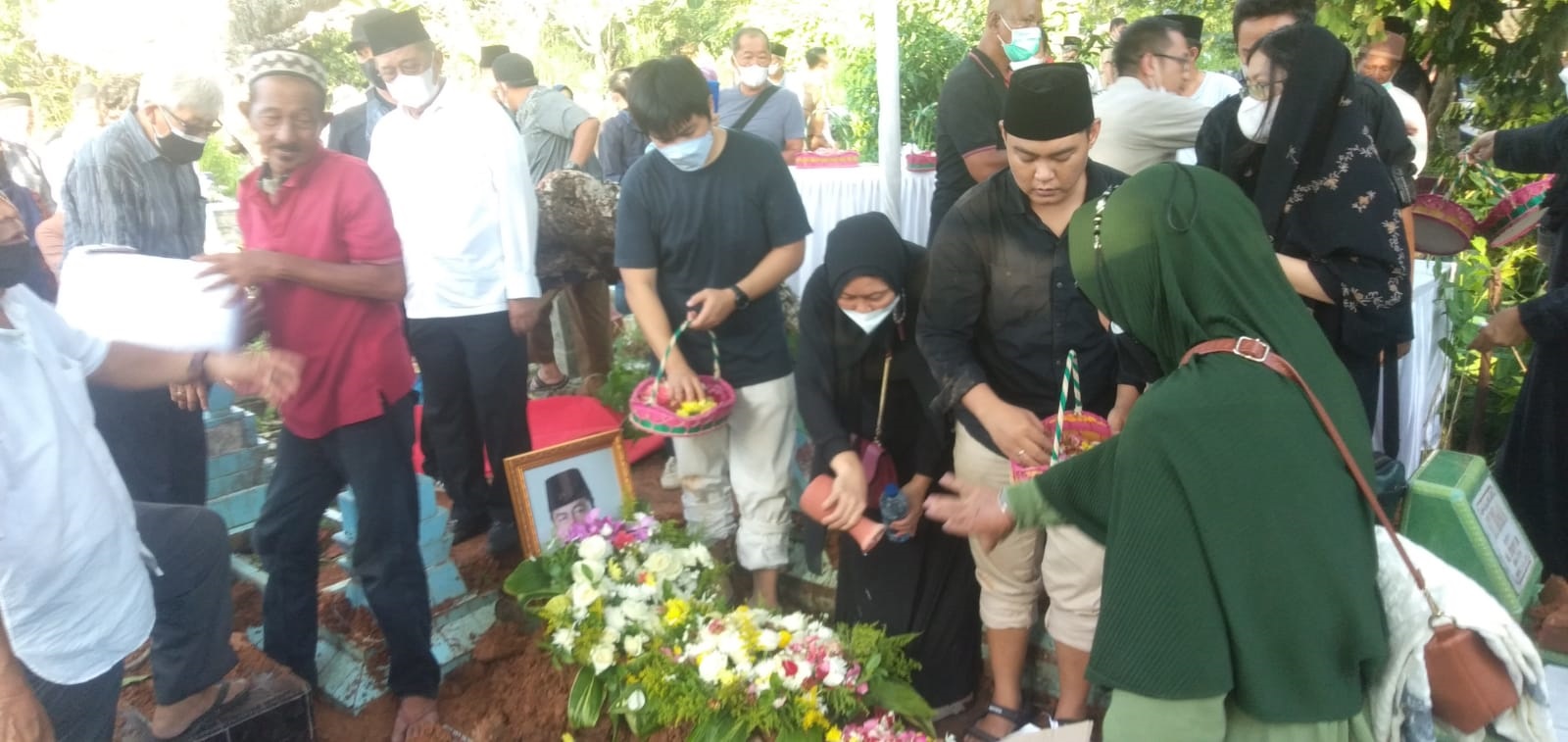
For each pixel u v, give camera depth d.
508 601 3.28
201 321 2.23
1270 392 1.43
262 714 2.47
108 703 1.91
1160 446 1.42
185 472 3.29
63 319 1.99
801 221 3.03
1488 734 1.56
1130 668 1.42
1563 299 2.98
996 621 2.77
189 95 3.11
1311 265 2.39
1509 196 3.96
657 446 4.36
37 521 1.69
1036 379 2.57
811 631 2.77
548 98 5.43
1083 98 2.26
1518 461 3.38
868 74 10.07
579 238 4.34
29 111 6.20
